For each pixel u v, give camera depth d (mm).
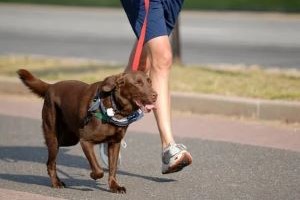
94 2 41969
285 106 12664
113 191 8734
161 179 9453
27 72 9219
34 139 11969
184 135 11867
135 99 8102
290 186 9062
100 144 9133
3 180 9523
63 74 16578
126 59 21625
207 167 10008
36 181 9445
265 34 27359
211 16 33969
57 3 42000
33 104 14703
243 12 35406
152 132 12180
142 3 9188
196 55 22312
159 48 9133
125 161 10406
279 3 38125
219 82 14945
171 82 14906
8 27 31281
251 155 10594
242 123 12664
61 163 10438
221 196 8672
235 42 25344
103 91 8094
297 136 11711
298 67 19531
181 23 31281
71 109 8633
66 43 25703
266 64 20203
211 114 13375
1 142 11781
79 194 8758
